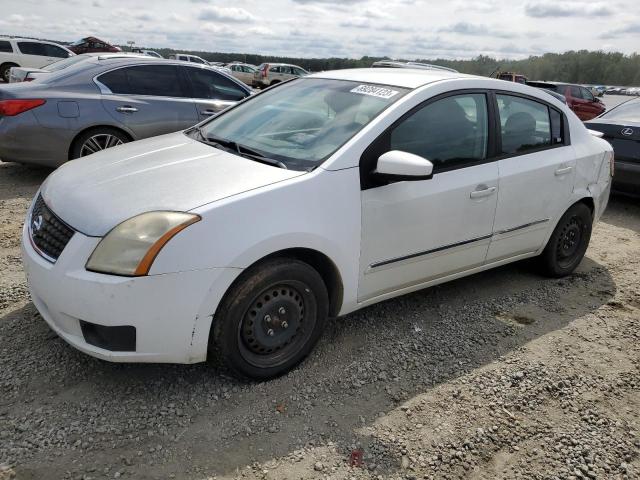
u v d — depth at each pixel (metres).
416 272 3.36
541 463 2.47
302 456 2.38
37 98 5.93
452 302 3.96
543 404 2.88
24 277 3.81
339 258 2.89
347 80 3.65
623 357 3.39
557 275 4.48
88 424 2.46
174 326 2.44
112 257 2.36
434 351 3.29
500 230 3.73
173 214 2.42
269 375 2.84
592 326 3.76
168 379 2.82
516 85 3.87
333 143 3.00
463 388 2.96
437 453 2.47
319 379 2.92
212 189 2.61
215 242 2.44
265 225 2.57
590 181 4.36
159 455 2.32
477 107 3.55
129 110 6.42
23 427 2.40
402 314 3.72
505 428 2.67
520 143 3.83
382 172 2.85
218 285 2.47
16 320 3.25
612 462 2.52
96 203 2.57
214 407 2.64
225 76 7.47
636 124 6.52
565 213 4.26
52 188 2.91
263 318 2.73
